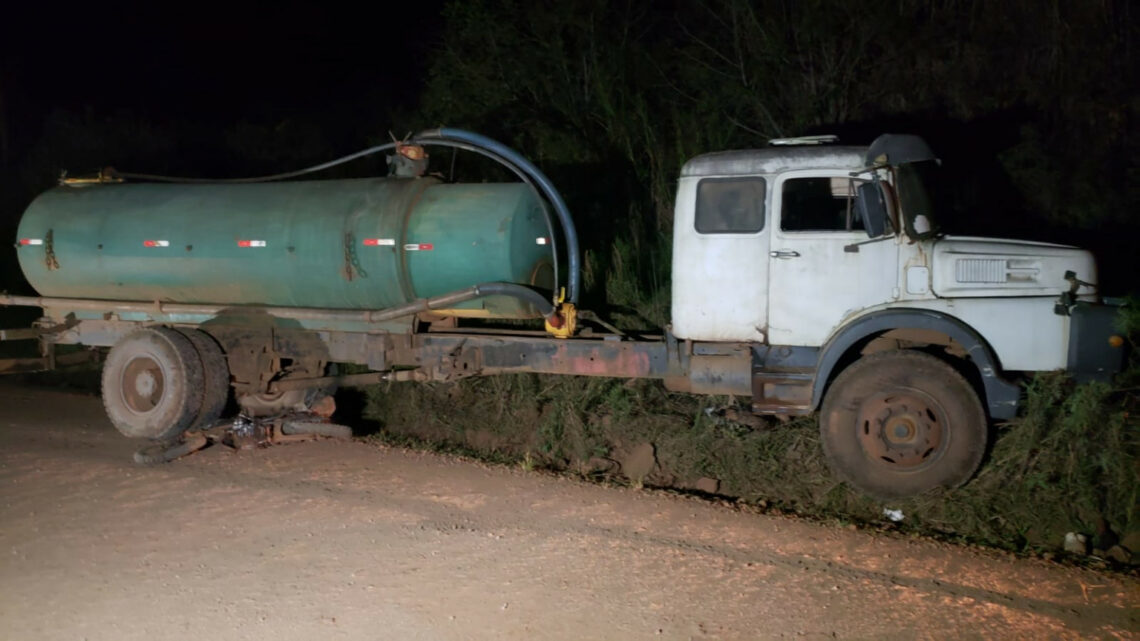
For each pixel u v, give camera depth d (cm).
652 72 1329
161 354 905
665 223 1195
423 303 855
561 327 851
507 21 1409
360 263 870
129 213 962
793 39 1272
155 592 601
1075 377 725
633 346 827
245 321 942
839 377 763
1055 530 733
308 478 830
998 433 789
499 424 1002
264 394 1004
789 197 774
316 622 559
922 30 1207
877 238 748
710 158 792
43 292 1024
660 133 1285
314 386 955
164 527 712
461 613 568
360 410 1089
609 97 1291
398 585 607
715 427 891
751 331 782
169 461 882
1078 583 611
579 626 551
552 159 1307
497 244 839
